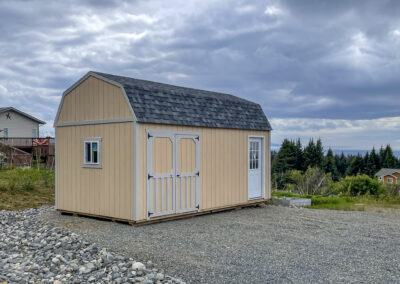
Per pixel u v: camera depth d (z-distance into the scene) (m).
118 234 7.43
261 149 12.02
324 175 18.55
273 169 44.75
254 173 11.71
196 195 9.65
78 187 9.45
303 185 18.25
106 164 8.82
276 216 9.95
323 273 5.25
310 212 10.82
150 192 8.48
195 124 9.44
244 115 11.33
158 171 8.69
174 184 9.07
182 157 9.28
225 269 5.36
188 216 9.59
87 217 9.38
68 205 9.69
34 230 7.85
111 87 8.69
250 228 8.24
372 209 11.90
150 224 8.57
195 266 5.46
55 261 5.56
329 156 47.94
